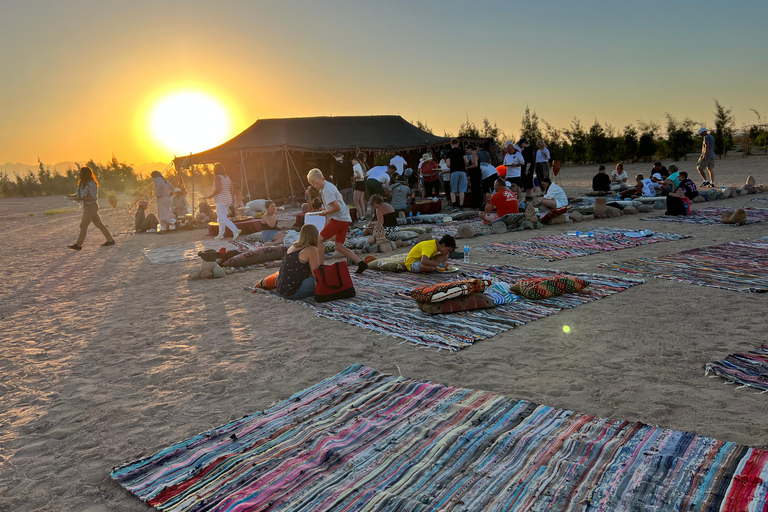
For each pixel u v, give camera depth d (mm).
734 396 3756
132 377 5031
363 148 28203
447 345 5098
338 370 4781
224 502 2867
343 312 6480
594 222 13758
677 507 2498
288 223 17625
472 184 17547
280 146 25719
